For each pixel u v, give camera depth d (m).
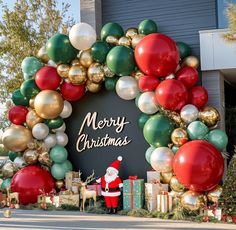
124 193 10.54
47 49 11.48
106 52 11.18
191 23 12.25
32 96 11.89
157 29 12.53
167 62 10.40
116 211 10.60
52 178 12.01
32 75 12.07
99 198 11.28
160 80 10.86
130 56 10.84
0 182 12.76
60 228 8.69
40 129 11.68
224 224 8.88
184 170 9.66
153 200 10.14
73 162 12.34
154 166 10.50
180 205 9.81
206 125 10.62
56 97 11.45
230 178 9.14
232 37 10.12
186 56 11.50
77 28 11.10
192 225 8.78
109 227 8.70
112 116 11.95
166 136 10.47
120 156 11.42
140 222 9.23
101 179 10.79
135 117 11.66
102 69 11.30
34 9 19.11
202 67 11.55
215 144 10.37
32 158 11.89
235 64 11.24
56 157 11.78
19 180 11.64
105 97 12.05
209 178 9.59
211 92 11.60
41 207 11.35
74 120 12.40
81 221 9.48
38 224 9.19
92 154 12.13
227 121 12.83
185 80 10.71
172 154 10.41
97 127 12.12
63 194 11.33
